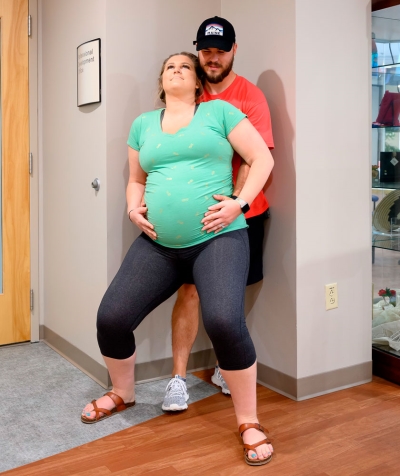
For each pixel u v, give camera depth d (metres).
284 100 2.48
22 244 3.28
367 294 2.73
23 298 3.31
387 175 2.75
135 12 2.60
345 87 2.57
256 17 2.61
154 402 2.50
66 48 2.91
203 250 2.13
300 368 2.52
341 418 2.32
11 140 3.20
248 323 2.77
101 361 2.71
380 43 2.68
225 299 1.99
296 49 2.41
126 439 2.16
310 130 2.47
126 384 2.38
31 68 3.22
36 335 3.36
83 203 2.82
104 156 2.60
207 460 2.00
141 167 2.29
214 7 2.83
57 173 3.10
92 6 2.63
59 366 2.96
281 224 2.54
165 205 2.11
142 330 2.72
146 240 2.28
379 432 2.20
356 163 2.63
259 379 2.73
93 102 2.63
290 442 2.12
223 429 2.24
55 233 3.16
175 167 2.13
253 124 2.37
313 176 2.50
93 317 2.77
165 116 2.23
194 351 2.90
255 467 1.96
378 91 2.69
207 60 2.32
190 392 2.61
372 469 1.93
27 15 3.17
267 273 2.63
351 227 2.64
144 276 2.20
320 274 2.55
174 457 2.03
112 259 2.63
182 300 2.48
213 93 2.45
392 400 2.51
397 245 2.81
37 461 2.01
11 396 2.57
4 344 3.28
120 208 2.64
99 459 2.02
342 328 2.65
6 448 2.10
